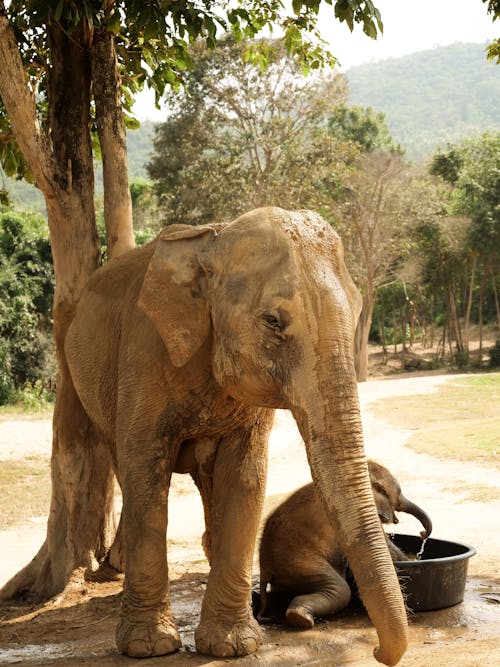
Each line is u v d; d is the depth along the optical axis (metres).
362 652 4.58
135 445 4.67
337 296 3.76
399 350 67.50
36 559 7.30
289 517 5.52
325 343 3.67
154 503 4.63
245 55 9.28
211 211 40.75
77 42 7.12
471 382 30.25
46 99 9.01
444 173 58.50
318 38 8.89
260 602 5.71
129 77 8.49
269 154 41.09
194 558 8.34
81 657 4.70
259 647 4.66
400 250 46.03
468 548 5.80
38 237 32.81
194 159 41.22
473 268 51.31
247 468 4.79
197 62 39.62
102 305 5.49
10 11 7.63
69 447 6.96
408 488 12.02
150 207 57.66
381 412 22.88
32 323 31.66
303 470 15.46
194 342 4.21
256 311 3.82
